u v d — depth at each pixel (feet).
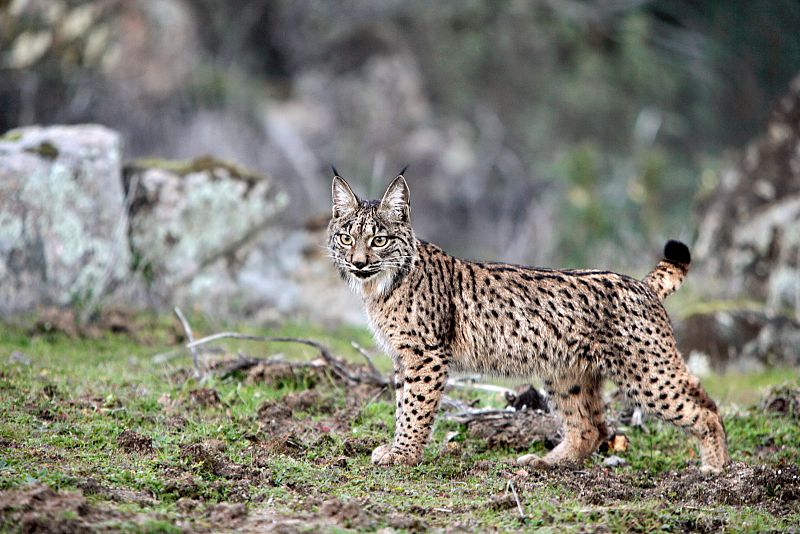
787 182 59.77
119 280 49.16
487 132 123.13
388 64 122.01
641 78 125.70
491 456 32.65
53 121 90.48
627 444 33.88
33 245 46.75
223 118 104.17
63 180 47.50
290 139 109.09
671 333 31.96
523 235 102.01
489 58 126.31
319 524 23.93
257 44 120.47
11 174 46.62
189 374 37.96
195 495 25.73
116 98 95.66
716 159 117.60
